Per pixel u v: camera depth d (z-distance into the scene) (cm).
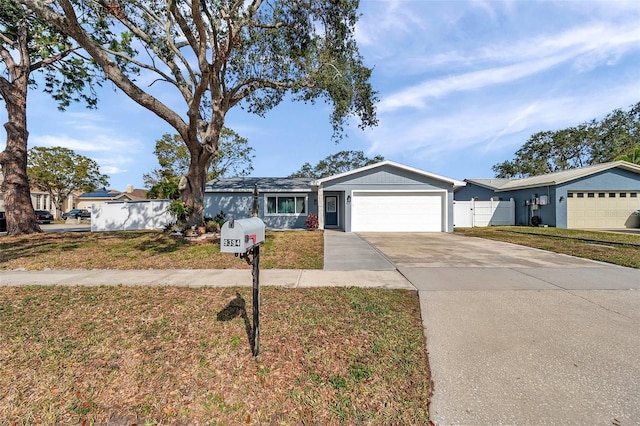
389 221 1573
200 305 419
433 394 242
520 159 3466
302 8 1027
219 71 985
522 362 282
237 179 2102
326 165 4119
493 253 850
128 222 1705
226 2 823
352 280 561
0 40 1288
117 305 421
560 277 566
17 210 1233
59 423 220
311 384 252
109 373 270
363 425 212
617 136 2900
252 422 217
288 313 388
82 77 1443
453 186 1567
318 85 1071
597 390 242
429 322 368
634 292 473
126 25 993
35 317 382
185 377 263
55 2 875
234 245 247
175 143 2691
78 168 3275
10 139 1233
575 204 1638
